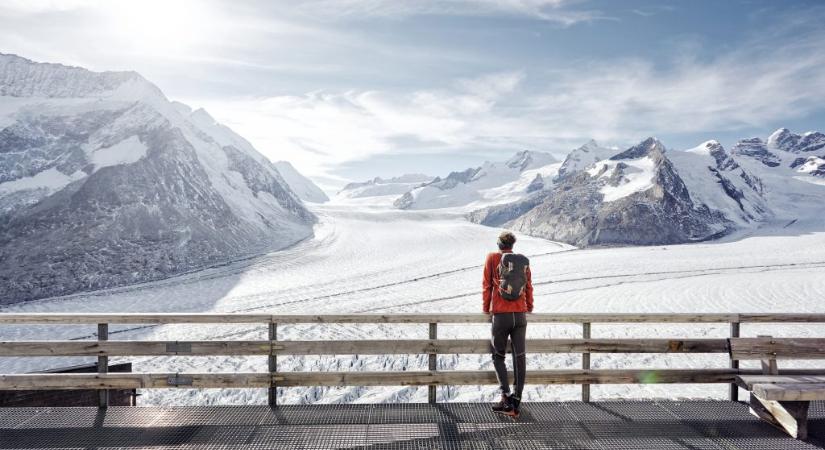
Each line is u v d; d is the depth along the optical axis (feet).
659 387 38.14
